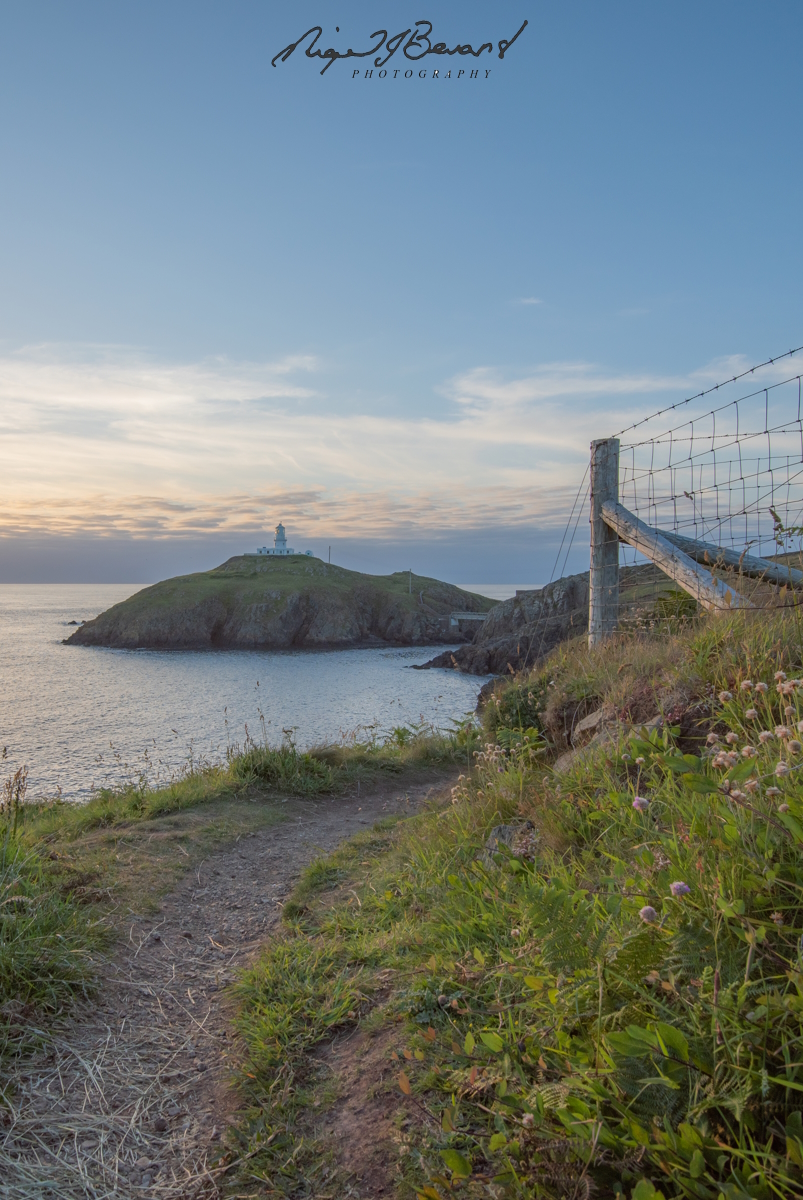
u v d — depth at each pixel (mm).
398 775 9914
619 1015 1966
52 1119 2576
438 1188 1902
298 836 7102
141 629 130875
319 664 103625
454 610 158125
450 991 2979
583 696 5844
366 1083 2654
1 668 95438
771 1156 1383
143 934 4387
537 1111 1873
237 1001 3584
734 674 3994
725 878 2072
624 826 3266
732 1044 1645
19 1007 3111
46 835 6441
